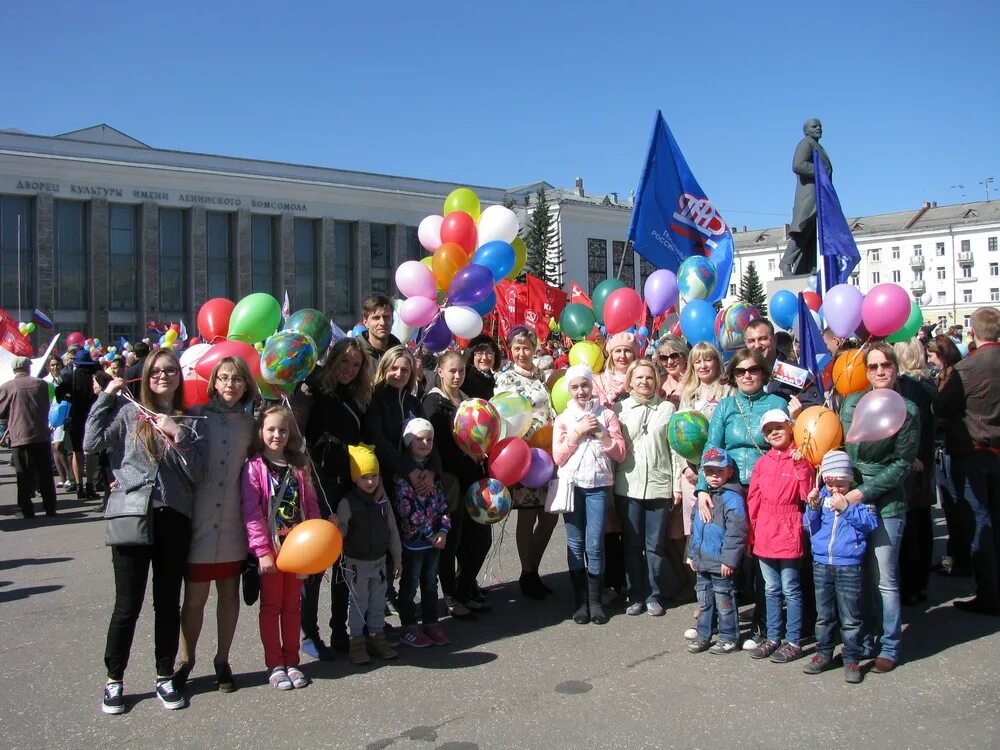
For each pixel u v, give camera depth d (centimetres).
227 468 463
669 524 632
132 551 441
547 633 569
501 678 484
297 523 473
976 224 7044
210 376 491
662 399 638
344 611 536
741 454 530
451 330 689
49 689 478
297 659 486
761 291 7050
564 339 1424
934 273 7288
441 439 600
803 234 1102
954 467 596
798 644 507
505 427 606
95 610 641
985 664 488
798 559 501
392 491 548
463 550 619
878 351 502
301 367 498
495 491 570
